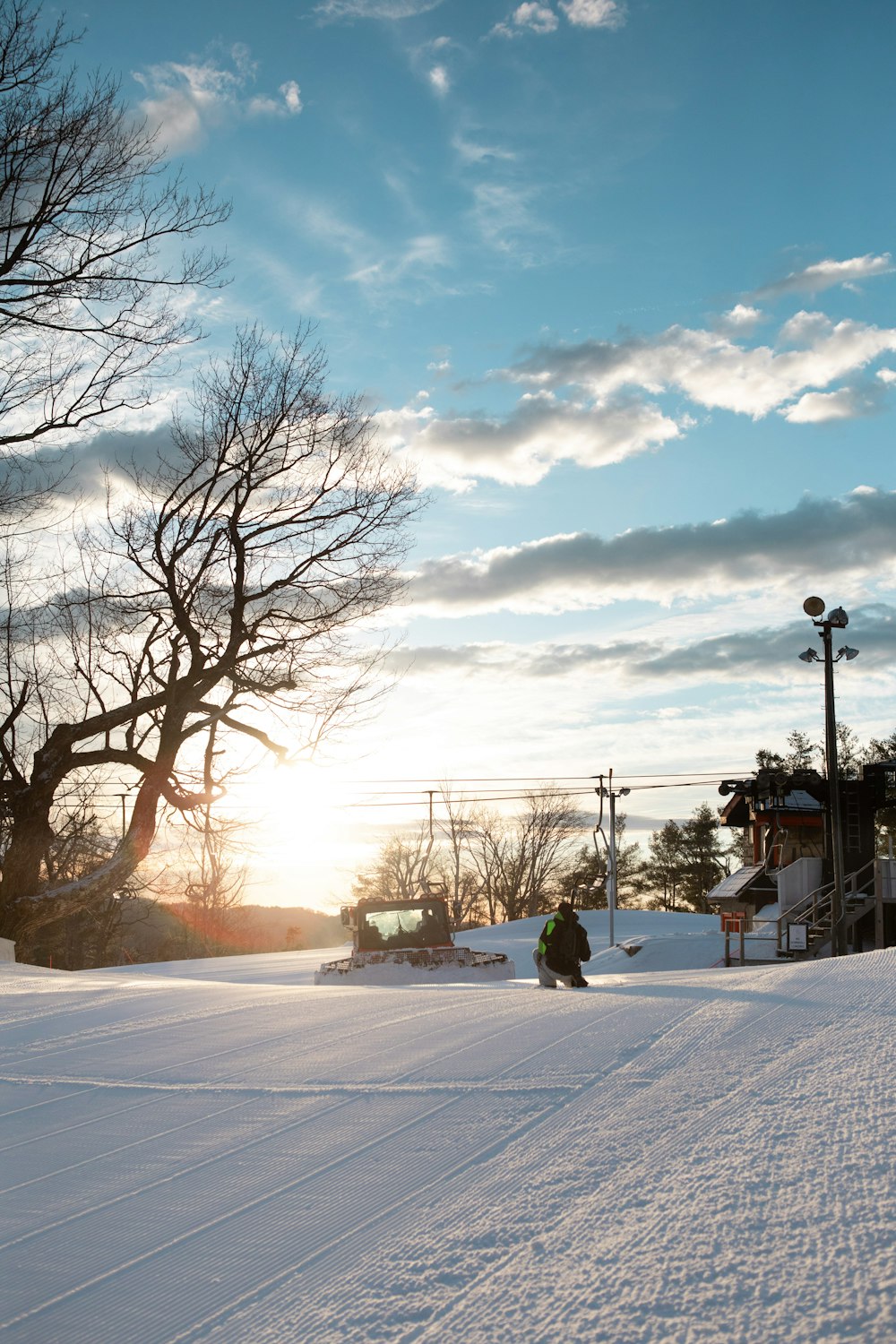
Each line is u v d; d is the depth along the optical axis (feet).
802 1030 29.40
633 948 124.77
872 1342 12.53
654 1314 13.83
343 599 90.07
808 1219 16.05
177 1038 32.42
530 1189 18.57
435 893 71.56
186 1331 14.44
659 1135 20.86
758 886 125.49
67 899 82.79
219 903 184.65
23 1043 32.53
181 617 84.58
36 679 83.15
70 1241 17.43
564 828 266.98
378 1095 25.07
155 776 85.15
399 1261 16.12
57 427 80.23
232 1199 18.97
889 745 198.80
